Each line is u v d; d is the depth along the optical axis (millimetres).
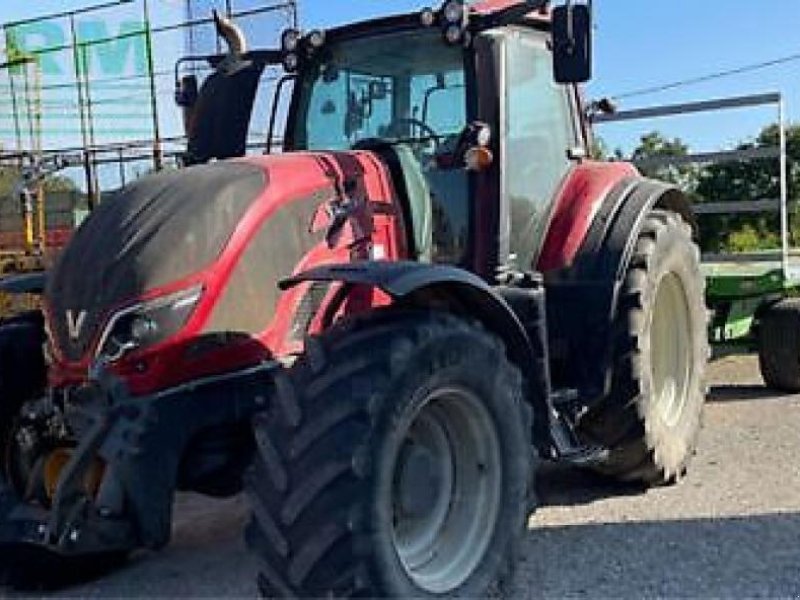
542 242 5039
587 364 4938
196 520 5406
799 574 4109
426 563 3670
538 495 5359
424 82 4902
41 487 4000
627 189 5332
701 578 4102
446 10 4727
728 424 6844
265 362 3969
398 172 4562
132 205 4008
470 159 4570
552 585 4074
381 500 3367
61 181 16453
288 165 4230
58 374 3920
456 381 3658
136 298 3766
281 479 3340
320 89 5207
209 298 3865
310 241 4152
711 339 7930
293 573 3305
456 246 4668
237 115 5254
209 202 3947
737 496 5215
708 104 8695
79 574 4516
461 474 3826
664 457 5301
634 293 5047
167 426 3764
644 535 4668
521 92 4945
